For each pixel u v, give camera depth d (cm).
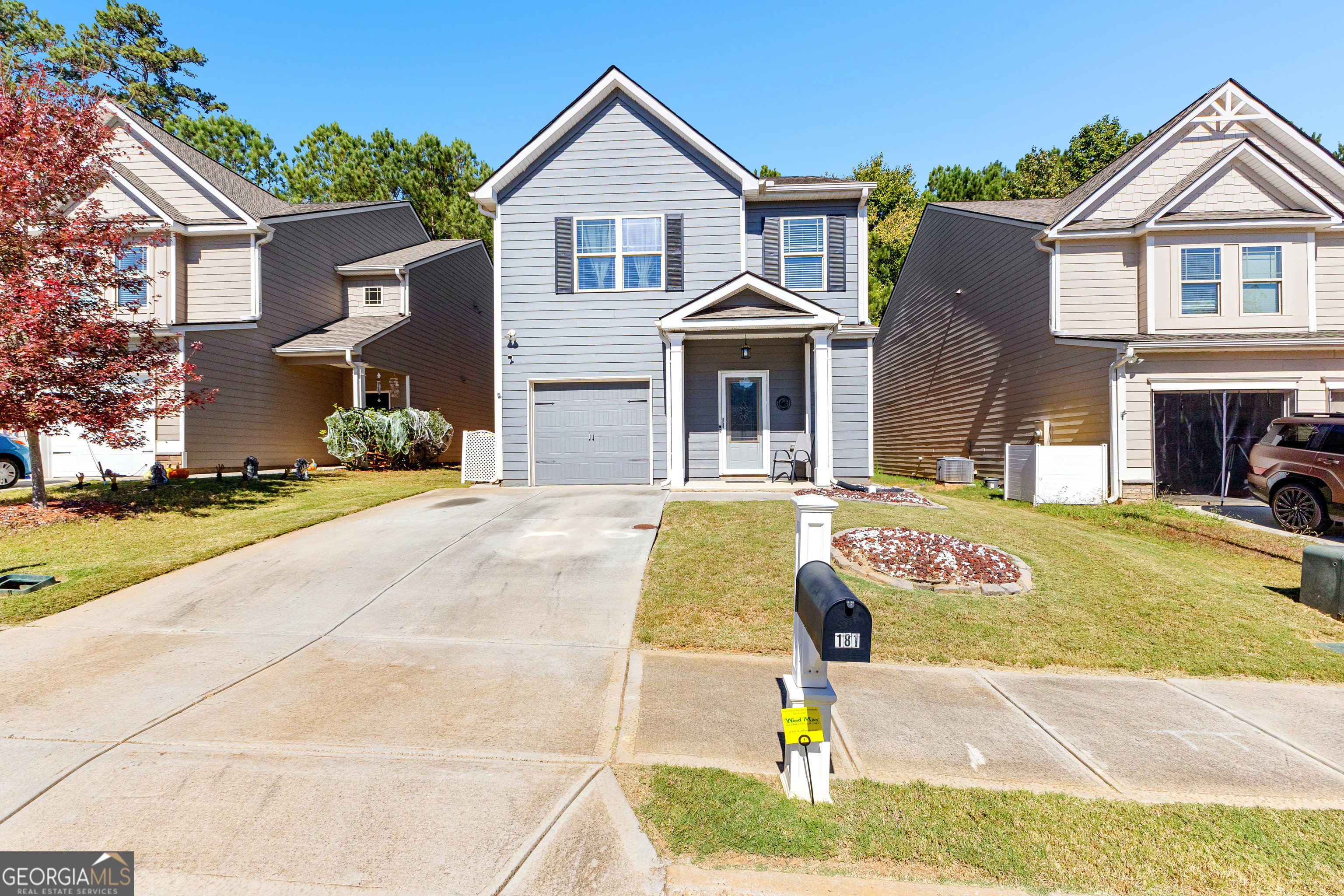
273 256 1602
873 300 3219
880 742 368
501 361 1291
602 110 1290
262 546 760
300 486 1259
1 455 1240
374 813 290
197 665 452
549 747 351
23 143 873
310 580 644
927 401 2100
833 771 337
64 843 267
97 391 912
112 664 450
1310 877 262
